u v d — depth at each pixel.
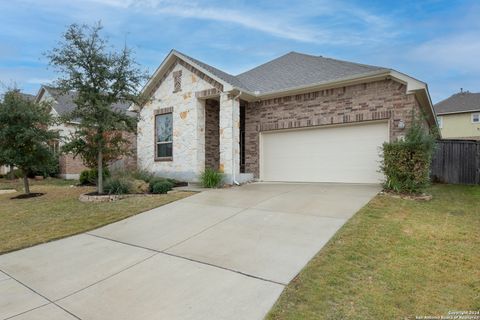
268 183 11.87
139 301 3.54
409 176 8.32
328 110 11.15
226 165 11.79
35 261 4.99
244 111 13.73
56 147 14.42
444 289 3.56
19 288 4.04
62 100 19.83
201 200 8.66
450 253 4.55
